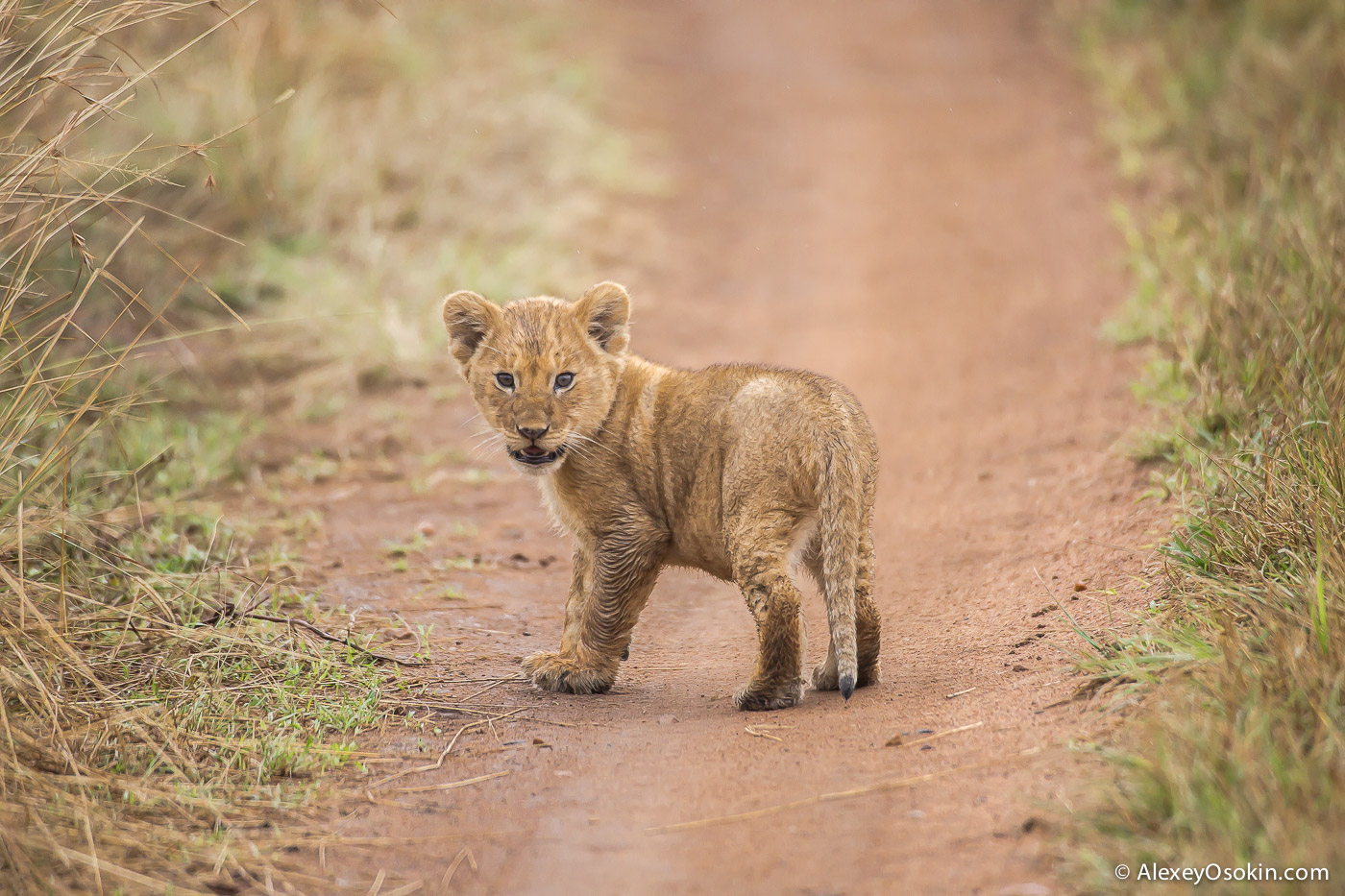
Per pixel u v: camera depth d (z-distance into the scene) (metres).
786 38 36.44
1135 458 11.88
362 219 20.98
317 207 21.17
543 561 12.40
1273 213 15.54
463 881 6.31
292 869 6.46
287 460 15.05
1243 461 9.98
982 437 14.22
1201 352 12.91
